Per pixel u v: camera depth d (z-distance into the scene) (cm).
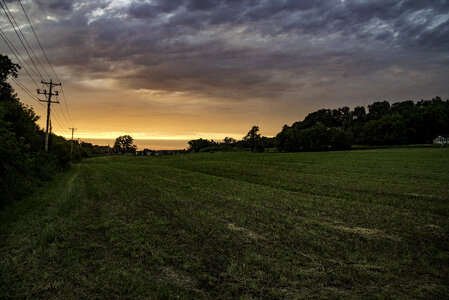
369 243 961
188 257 819
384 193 2089
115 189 2255
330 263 792
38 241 944
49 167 3372
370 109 19175
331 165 4816
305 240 985
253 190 2181
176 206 1546
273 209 1498
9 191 1691
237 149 15350
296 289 647
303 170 4041
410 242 987
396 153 7112
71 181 2894
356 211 1460
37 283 665
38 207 1484
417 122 11819
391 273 732
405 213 1422
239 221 1223
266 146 15875
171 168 4947
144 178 3200
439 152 6881
